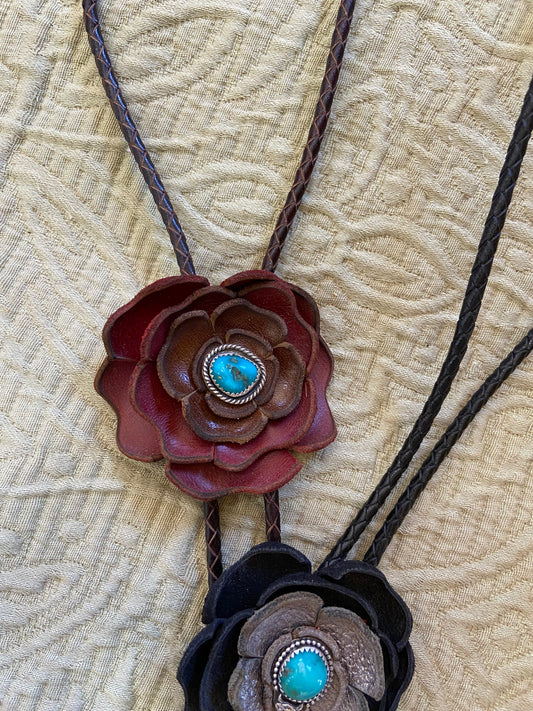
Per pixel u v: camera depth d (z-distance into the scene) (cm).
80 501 23
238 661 21
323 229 25
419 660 24
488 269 24
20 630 23
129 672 23
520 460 25
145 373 22
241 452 22
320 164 25
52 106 24
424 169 25
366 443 25
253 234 25
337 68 24
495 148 25
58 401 23
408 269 25
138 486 24
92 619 23
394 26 25
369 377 25
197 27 24
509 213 25
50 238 24
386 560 25
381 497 24
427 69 25
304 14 24
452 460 25
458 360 24
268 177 25
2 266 23
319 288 25
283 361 22
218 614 21
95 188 24
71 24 24
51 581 23
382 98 25
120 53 24
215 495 22
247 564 21
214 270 25
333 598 21
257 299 22
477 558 25
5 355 23
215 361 22
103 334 21
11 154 24
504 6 25
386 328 25
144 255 24
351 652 21
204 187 24
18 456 23
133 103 24
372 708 21
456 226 25
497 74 25
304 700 21
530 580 25
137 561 24
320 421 23
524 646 25
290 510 24
